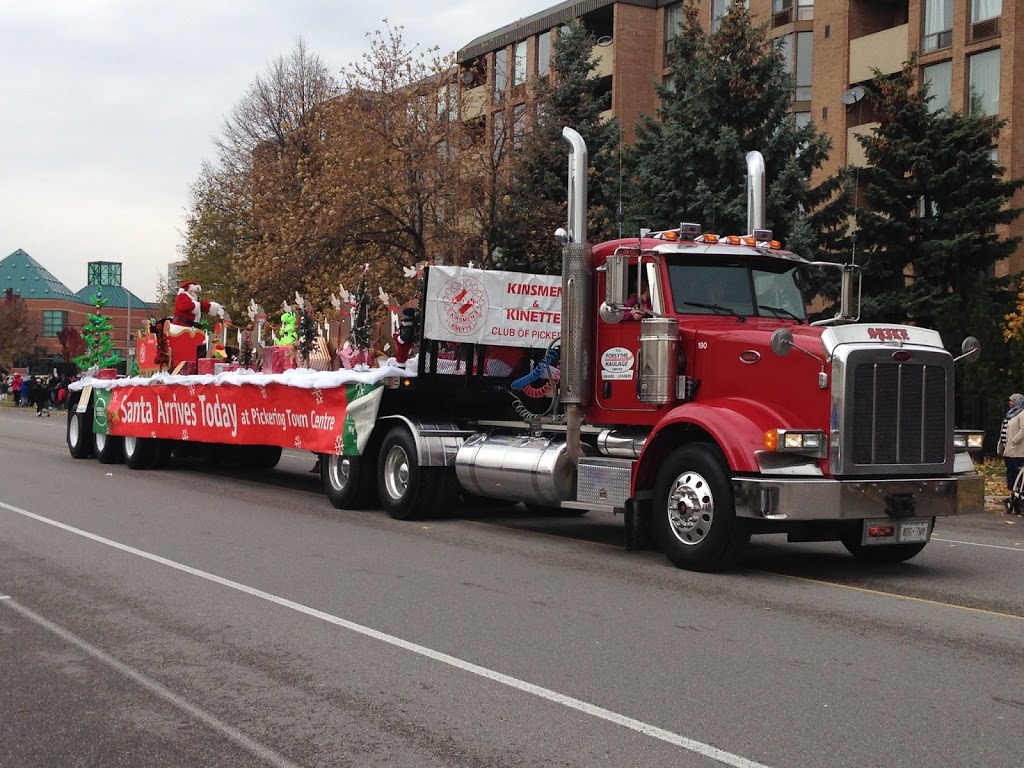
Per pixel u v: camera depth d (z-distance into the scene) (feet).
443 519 43.14
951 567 33.88
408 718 18.02
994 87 97.09
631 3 134.00
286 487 55.47
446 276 41.39
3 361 285.02
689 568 31.76
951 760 16.10
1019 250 93.97
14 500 47.37
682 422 32.07
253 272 103.40
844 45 111.04
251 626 24.27
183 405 58.95
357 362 46.19
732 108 80.64
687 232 34.99
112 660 21.57
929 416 31.12
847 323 36.27
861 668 21.21
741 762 15.97
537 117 102.12
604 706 18.63
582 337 35.68
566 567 32.19
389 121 101.91
